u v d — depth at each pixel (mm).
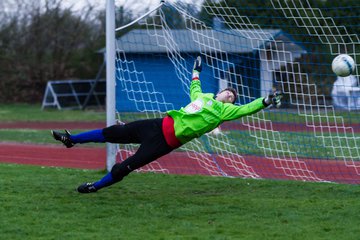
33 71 97938
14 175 28438
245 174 30125
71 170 30672
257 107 21312
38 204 21516
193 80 23453
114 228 18312
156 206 21562
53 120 69938
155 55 34781
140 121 22328
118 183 26578
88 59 97812
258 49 31922
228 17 33281
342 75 23750
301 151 36656
